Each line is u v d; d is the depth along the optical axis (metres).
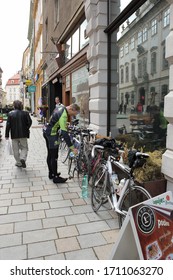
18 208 3.86
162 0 3.90
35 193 4.48
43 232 3.18
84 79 8.25
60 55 12.16
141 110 4.63
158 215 2.03
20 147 6.31
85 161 4.80
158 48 4.06
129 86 5.11
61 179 5.04
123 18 5.10
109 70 5.82
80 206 3.96
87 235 3.11
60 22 11.92
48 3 17.08
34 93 36.06
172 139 3.22
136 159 2.98
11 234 3.12
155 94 4.17
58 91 16.88
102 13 5.70
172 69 3.21
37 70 29.05
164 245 2.01
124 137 5.23
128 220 2.02
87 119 7.88
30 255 2.71
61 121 4.71
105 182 3.54
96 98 6.10
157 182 3.32
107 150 3.82
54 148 4.95
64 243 2.94
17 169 6.12
